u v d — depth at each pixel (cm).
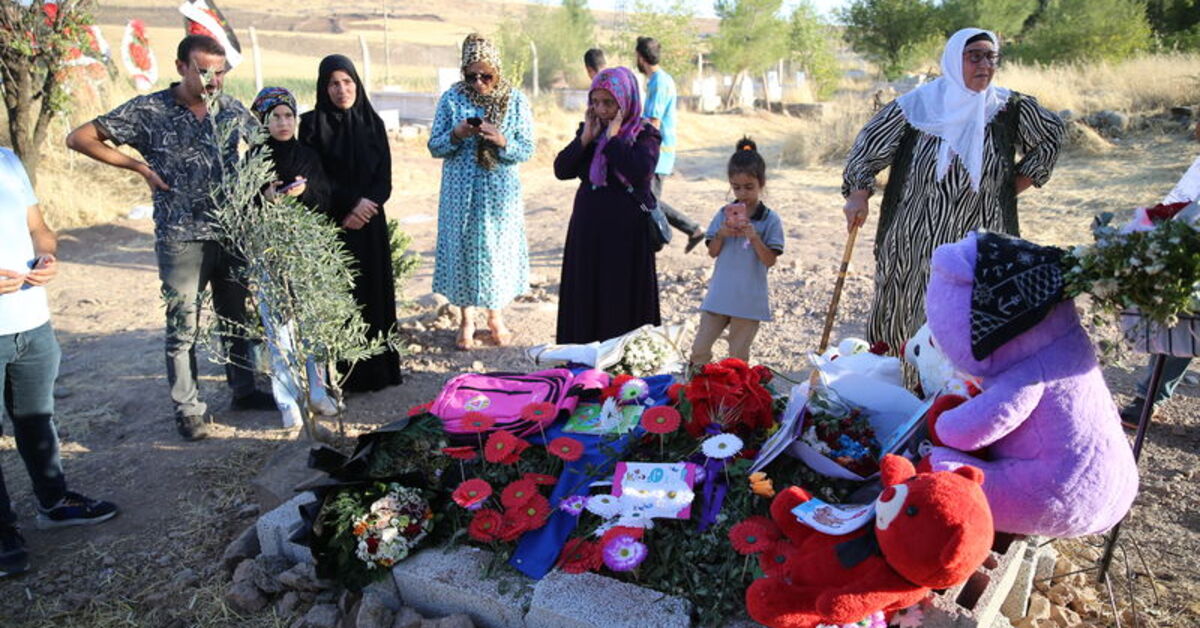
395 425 350
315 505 326
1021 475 251
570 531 304
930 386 308
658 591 282
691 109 2952
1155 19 2802
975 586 265
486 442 347
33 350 359
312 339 388
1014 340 252
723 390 316
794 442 298
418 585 302
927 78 2594
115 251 978
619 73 463
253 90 2516
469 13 11962
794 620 238
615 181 482
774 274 791
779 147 1897
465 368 581
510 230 591
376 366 530
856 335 619
